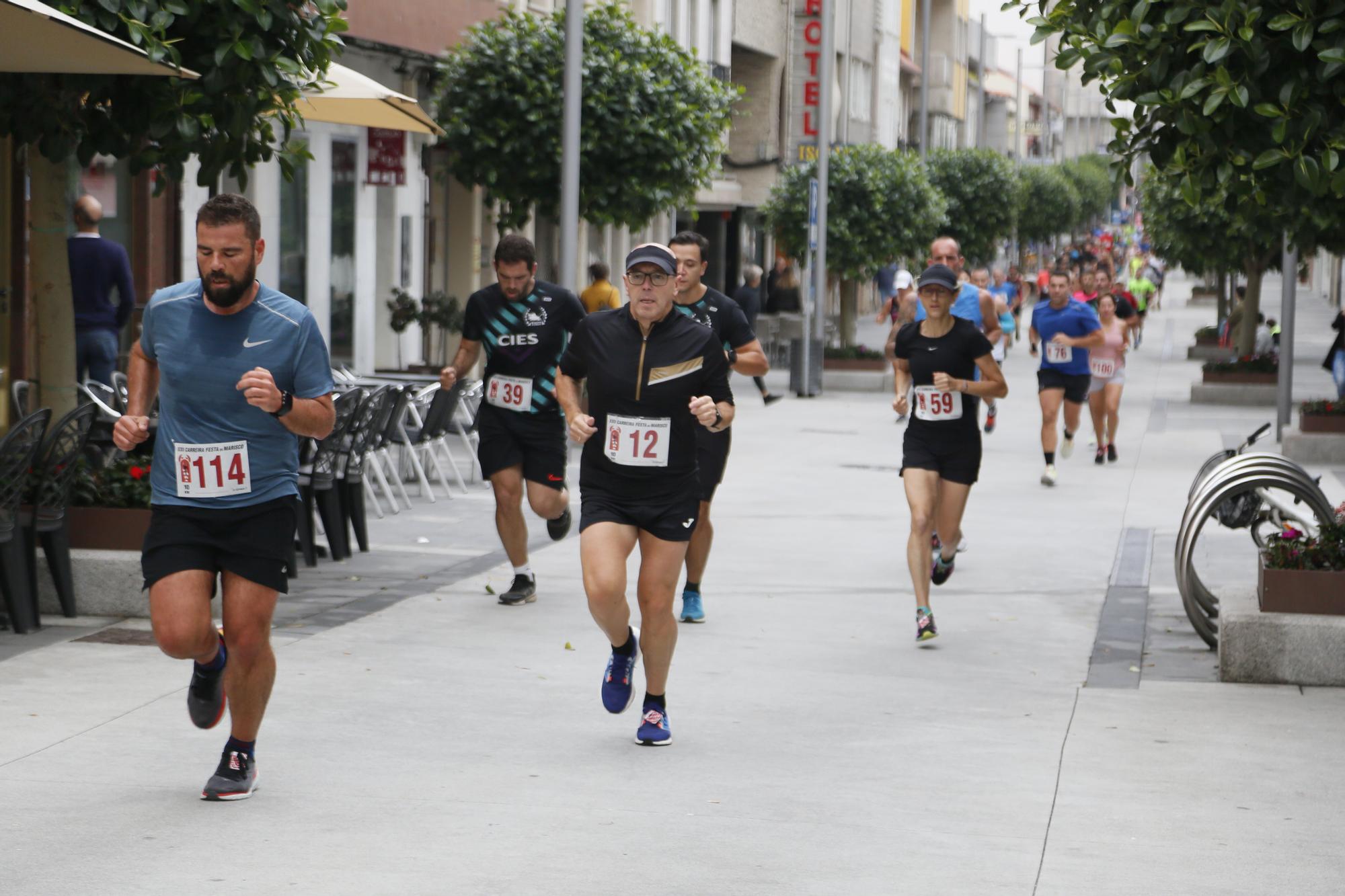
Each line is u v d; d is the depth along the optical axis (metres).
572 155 27.56
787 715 12.24
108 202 26.02
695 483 11.16
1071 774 10.73
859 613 16.59
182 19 15.39
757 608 16.75
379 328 37.44
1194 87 12.79
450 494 24.81
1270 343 52.19
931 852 9.09
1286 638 13.40
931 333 15.58
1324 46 12.49
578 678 13.27
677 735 11.57
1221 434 37.22
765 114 78.06
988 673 13.91
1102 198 154.38
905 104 122.81
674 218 62.81
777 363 57.34
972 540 21.86
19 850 8.74
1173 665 14.30
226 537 9.29
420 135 38.34
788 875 8.66
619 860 8.84
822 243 47.75
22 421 13.58
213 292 9.04
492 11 39.53
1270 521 15.37
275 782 10.10
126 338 26.72
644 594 11.11
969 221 76.12
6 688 12.23
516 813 9.62
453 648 14.22
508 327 16.09
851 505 25.06
